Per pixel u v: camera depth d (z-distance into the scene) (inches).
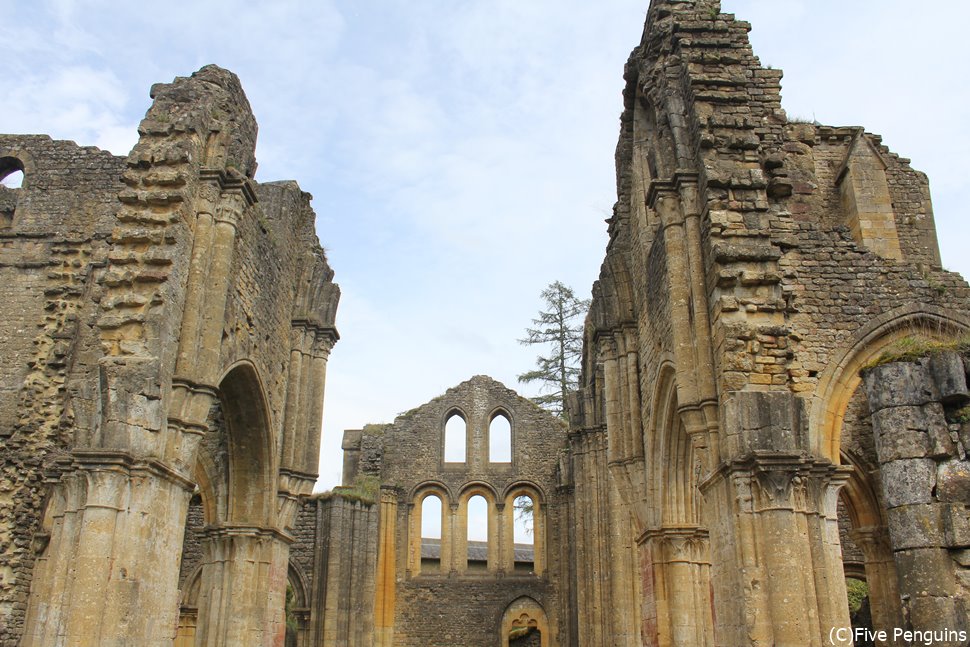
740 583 489.1
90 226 856.3
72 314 784.3
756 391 528.7
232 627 719.7
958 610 392.5
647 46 710.5
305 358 869.2
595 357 1122.7
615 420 832.9
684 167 610.9
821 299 578.2
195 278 573.0
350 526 1337.4
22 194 868.0
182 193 565.0
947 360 426.0
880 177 789.2
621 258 856.9
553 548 1535.4
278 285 798.5
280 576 779.4
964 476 410.6
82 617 454.9
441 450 1601.9
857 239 773.3
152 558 495.8
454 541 1549.0
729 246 558.3
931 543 402.6
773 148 614.5
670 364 657.6
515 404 1632.6
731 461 508.1
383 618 1461.6
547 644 1482.5
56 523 483.5
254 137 698.2
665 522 720.3
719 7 666.2
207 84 627.5
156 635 496.1
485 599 1512.1
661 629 707.4
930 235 818.8
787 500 492.1
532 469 1590.8
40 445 728.3
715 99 608.1
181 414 541.0
